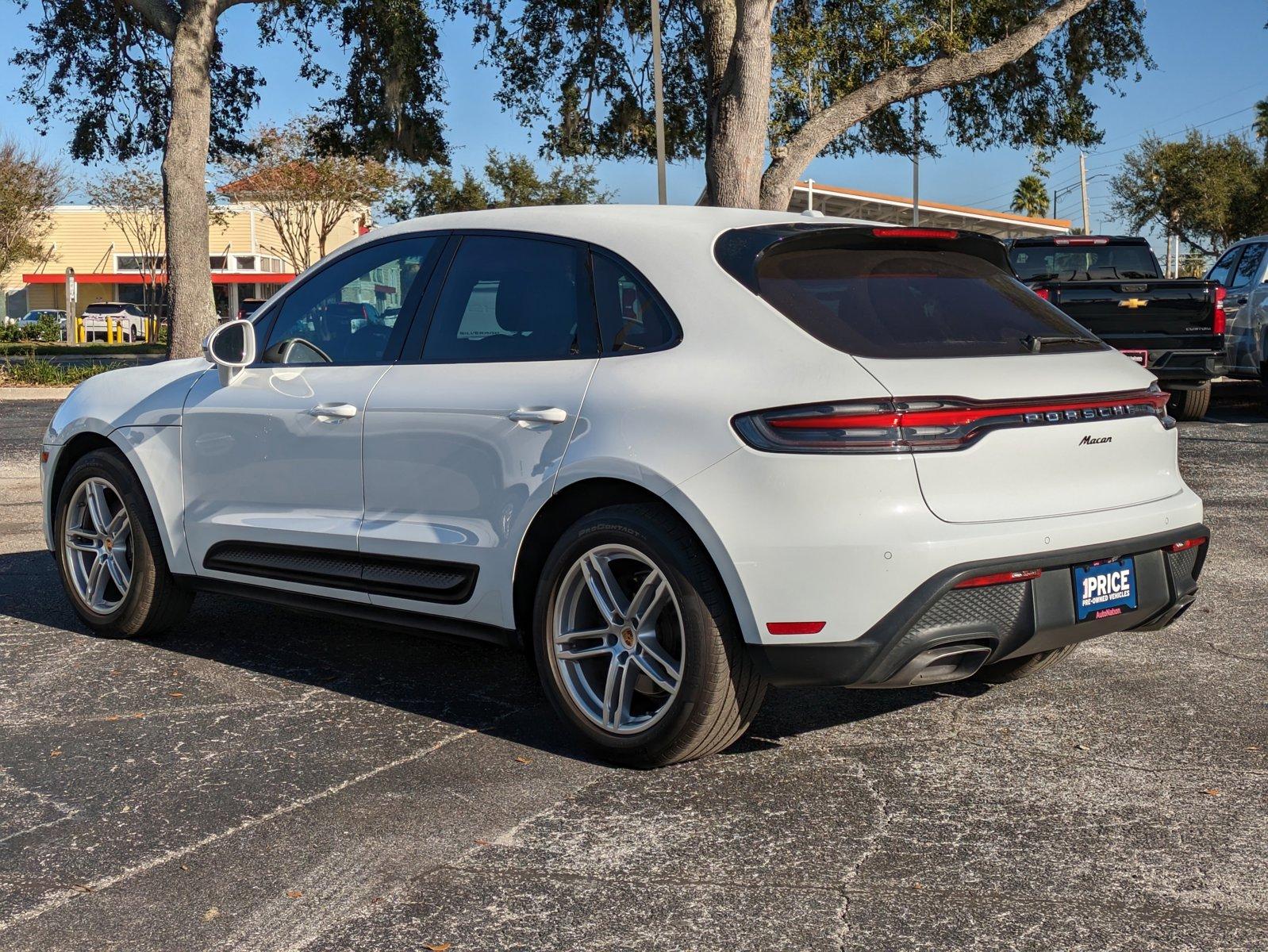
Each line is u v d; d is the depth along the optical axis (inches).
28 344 1423.5
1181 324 493.0
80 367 914.1
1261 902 113.8
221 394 194.9
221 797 142.0
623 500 150.2
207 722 169.2
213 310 791.7
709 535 137.5
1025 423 139.3
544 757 154.6
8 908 115.2
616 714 149.5
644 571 149.9
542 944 107.4
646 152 992.2
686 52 964.0
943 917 111.5
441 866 123.4
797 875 120.4
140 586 206.4
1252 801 137.7
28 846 129.3
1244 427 526.9
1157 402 154.6
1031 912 112.3
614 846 127.6
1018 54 770.8
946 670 139.9
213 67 991.6
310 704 176.7
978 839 128.3
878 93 768.3
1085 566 143.1
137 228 2014.0
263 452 187.2
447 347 171.0
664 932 109.3
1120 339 492.4
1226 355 536.1
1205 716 168.1
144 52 976.3
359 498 175.0
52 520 220.7
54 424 221.6
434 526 165.8
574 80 956.6
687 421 140.3
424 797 141.6
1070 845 126.7
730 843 128.2
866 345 138.7
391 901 115.9
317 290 192.1
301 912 114.0
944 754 154.3
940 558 132.3
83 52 984.3
